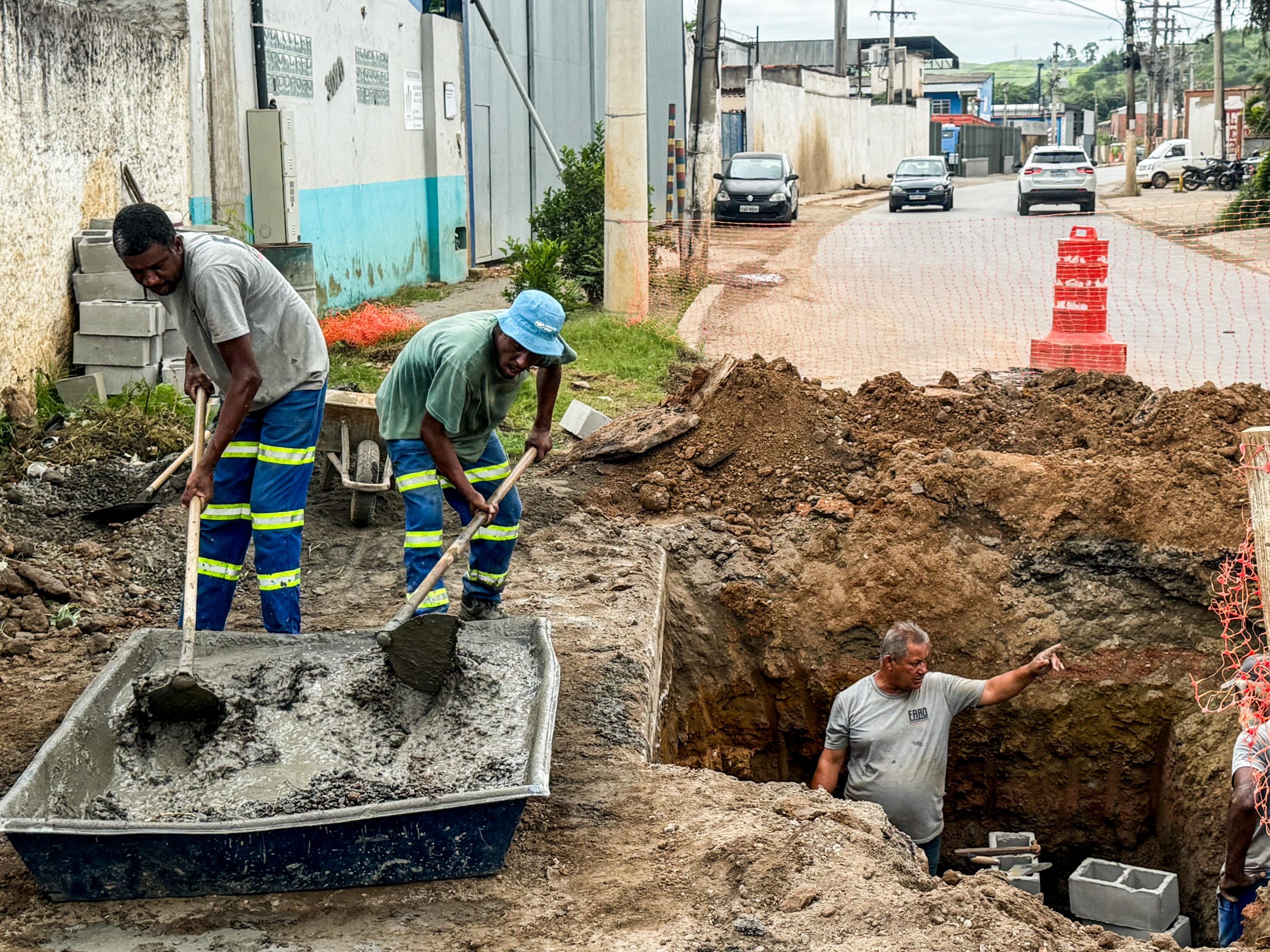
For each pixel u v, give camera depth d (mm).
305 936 3471
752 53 50750
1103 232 25828
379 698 4320
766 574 7367
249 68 12273
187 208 10906
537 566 6688
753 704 7359
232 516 5016
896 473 7727
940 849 7031
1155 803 7059
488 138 19391
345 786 3908
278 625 5012
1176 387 11148
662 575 6820
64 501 6871
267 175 12328
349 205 14656
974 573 7297
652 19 26609
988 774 7363
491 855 3719
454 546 4668
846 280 18578
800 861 3871
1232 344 13477
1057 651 6879
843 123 49656
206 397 5055
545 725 3898
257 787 3943
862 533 7441
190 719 4117
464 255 18516
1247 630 6887
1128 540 7203
